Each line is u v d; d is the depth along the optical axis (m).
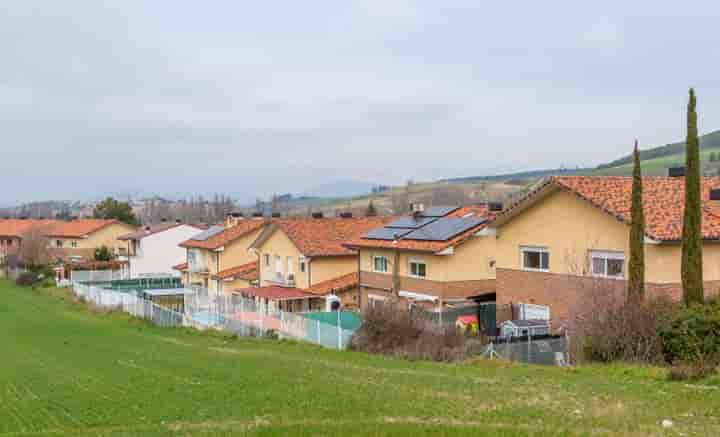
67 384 23.23
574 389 17.58
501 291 32.62
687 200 23.31
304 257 46.97
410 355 26.72
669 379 18.58
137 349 32.69
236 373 23.00
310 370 23.27
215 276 60.00
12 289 78.25
